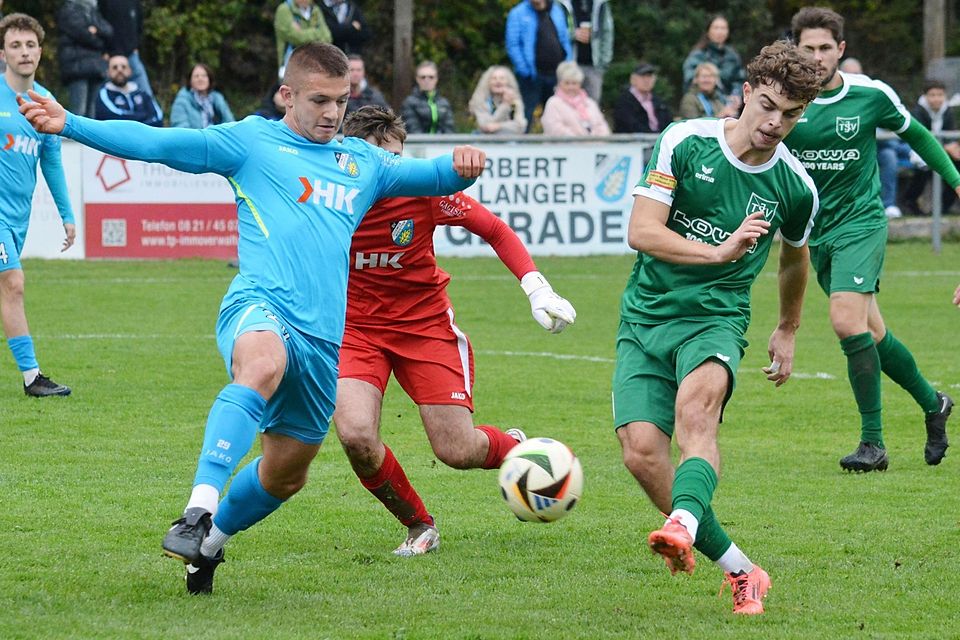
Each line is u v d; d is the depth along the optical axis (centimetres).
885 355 2200
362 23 5297
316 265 1385
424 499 1948
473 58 8281
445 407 1714
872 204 2202
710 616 1391
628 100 5141
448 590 1489
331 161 1421
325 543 1702
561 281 4562
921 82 8519
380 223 1658
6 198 2609
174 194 4819
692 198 1498
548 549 1683
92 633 1276
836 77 2184
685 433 1388
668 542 1238
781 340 1641
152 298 4100
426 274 1706
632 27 8475
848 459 2167
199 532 1234
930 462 2212
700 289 1479
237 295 1365
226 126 1395
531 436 2402
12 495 1891
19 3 7269
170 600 1409
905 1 9162
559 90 5075
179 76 7631
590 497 1969
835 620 1378
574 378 3006
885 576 1554
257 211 1384
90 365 3022
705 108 5253
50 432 2333
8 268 2623
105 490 1936
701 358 1421
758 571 1432
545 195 4969
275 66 7919
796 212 1521
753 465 2206
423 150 4869
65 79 5041
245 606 1398
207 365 3067
